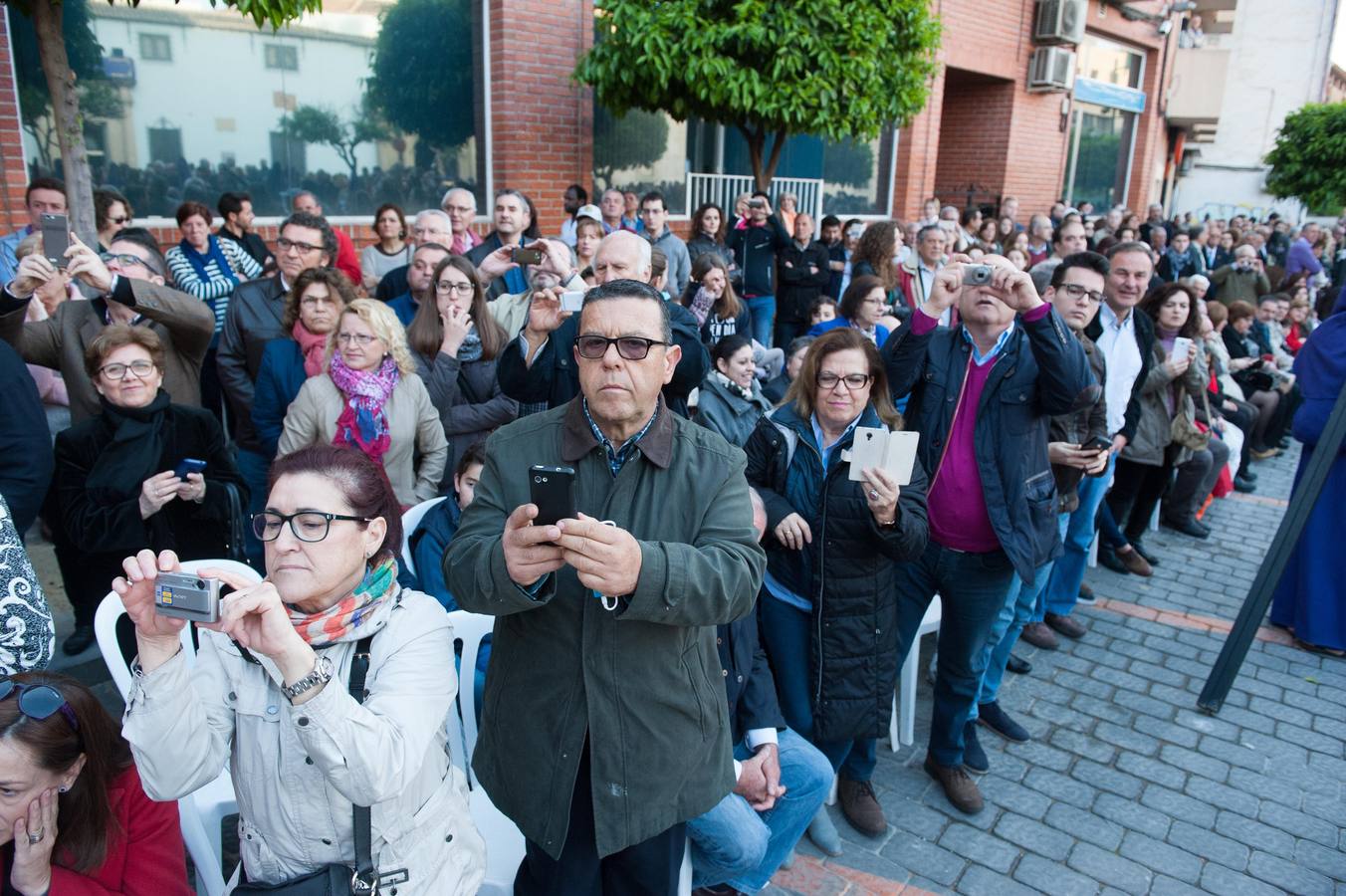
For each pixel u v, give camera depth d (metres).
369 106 6.93
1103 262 3.59
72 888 1.69
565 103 7.83
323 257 4.17
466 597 1.67
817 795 2.56
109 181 5.76
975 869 2.92
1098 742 3.69
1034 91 13.38
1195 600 5.17
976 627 3.07
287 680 1.41
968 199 13.36
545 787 1.78
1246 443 7.38
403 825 1.64
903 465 2.56
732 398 4.31
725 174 9.88
